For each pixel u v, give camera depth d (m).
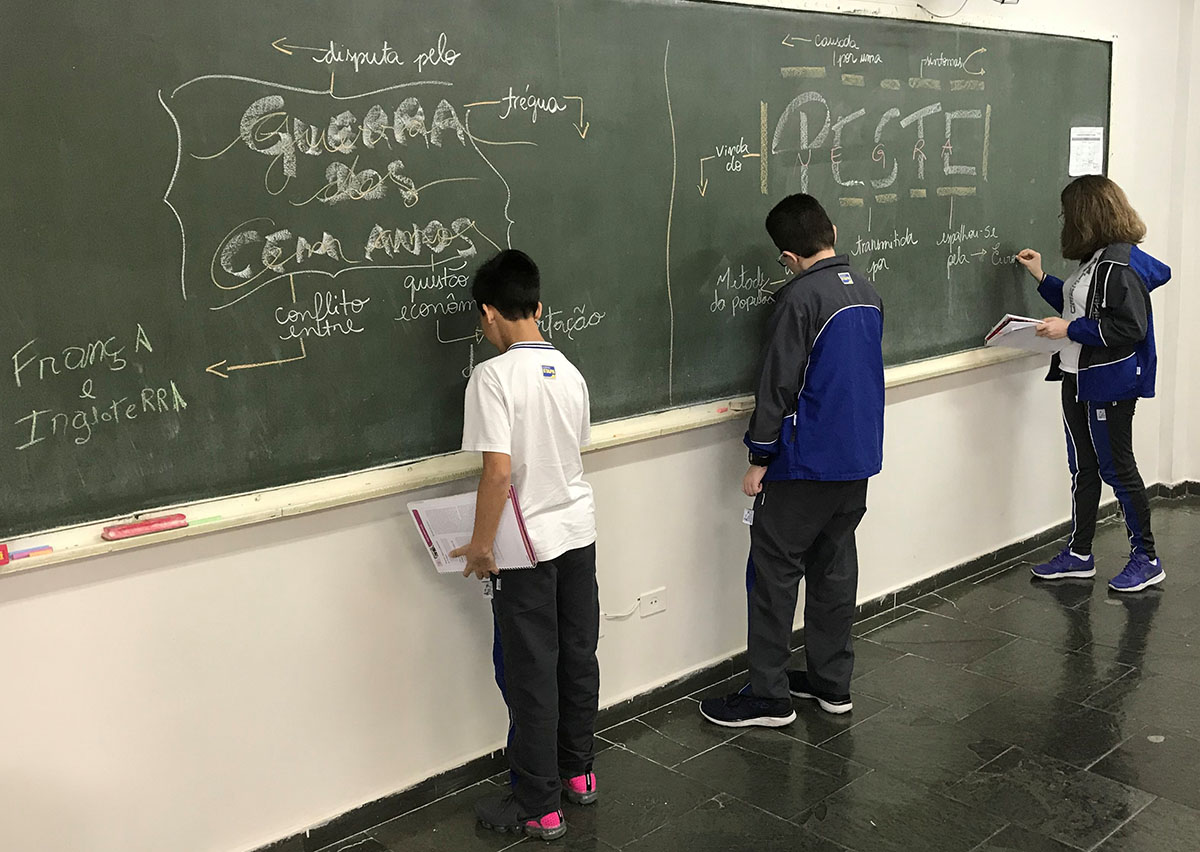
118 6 1.85
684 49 2.76
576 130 2.56
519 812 2.40
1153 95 4.58
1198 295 4.89
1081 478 3.92
